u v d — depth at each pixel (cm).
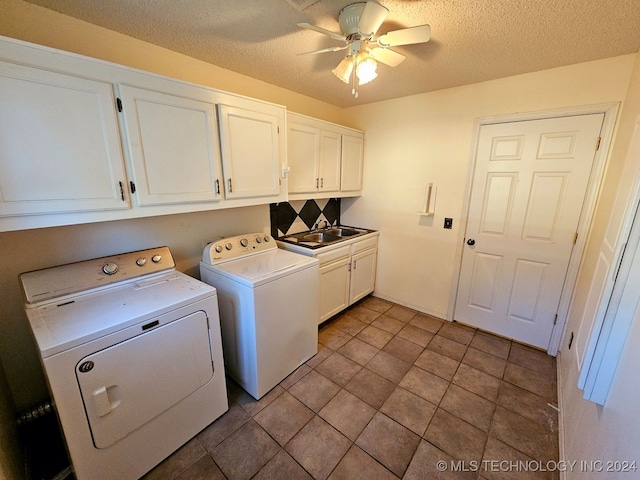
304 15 138
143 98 140
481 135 237
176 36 159
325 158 268
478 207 249
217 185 179
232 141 182
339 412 172
